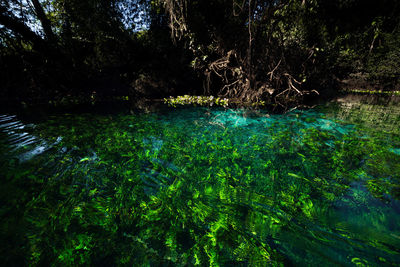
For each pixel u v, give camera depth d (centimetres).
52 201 209
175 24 952
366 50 1188
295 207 202
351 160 312
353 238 163
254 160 318
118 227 175
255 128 505
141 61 1130
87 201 209
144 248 155
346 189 237
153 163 302
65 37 984
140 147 368
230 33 907
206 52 1027
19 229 170
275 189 236
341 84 1530
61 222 178
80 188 234
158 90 1159
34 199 212
